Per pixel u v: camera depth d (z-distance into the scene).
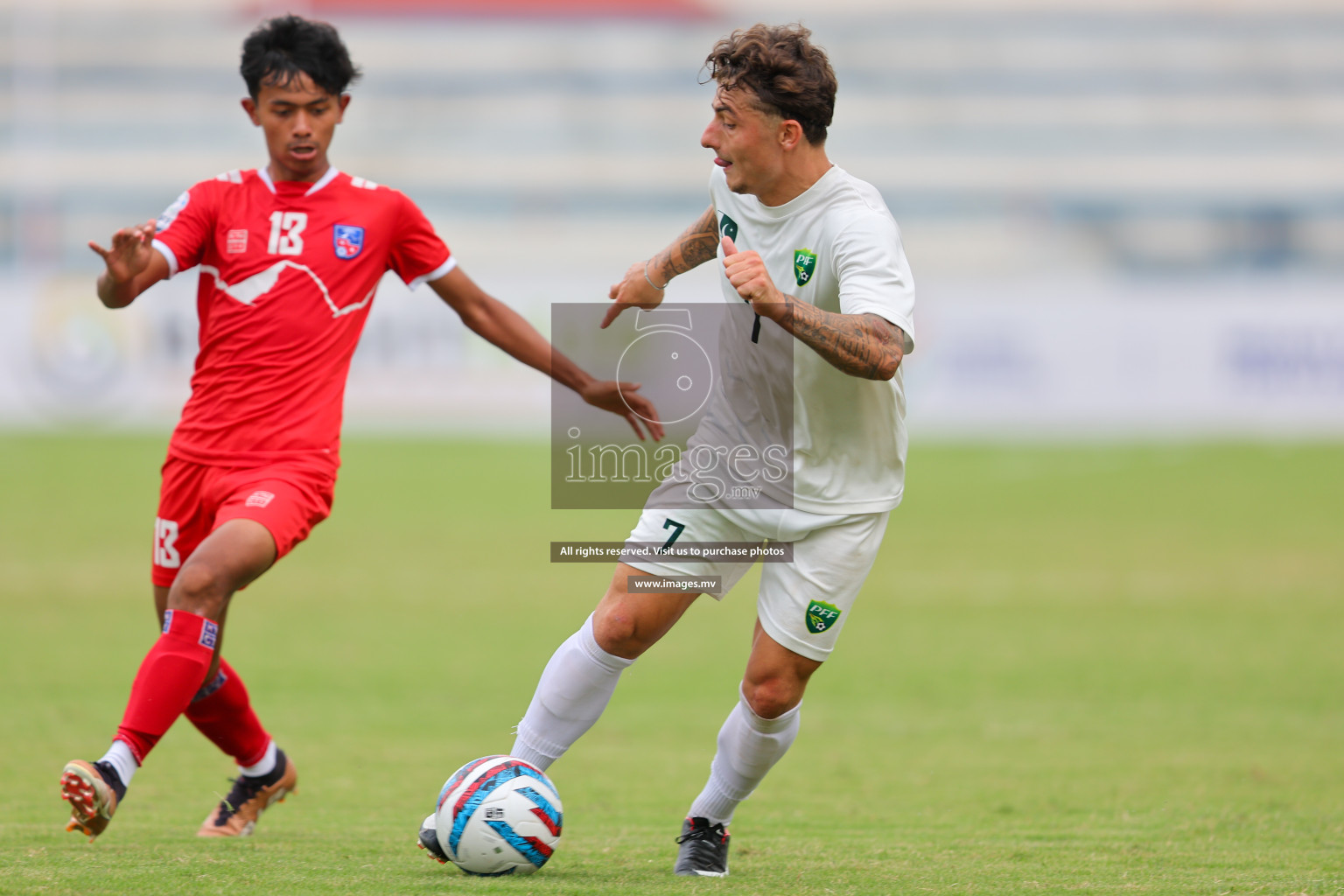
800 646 14.98
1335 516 59.25
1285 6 131.50
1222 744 25.42
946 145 125.50
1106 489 66.75
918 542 54.41
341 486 66.06
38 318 78.31
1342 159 121.88
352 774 22.52
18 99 118.75
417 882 13.43
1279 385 82.75
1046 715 28.50
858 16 133.38
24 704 27.86
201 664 15.02
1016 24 132.50
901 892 13.50
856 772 23.09
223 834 17.34
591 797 21.05
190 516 16.56
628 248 119.25
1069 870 14.73
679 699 30.48
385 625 38.91
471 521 58.09
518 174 122.75
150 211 119.25
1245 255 120.75
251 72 16.25
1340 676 32.66
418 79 130.38
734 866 15.18
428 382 81.81
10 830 16.91
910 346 13.94
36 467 66.81
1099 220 122.94
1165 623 39.72
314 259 16.50
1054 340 83.38
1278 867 14.90
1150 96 128.25
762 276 12.97
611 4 131.25
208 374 16.45
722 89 14.48
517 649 35.66
